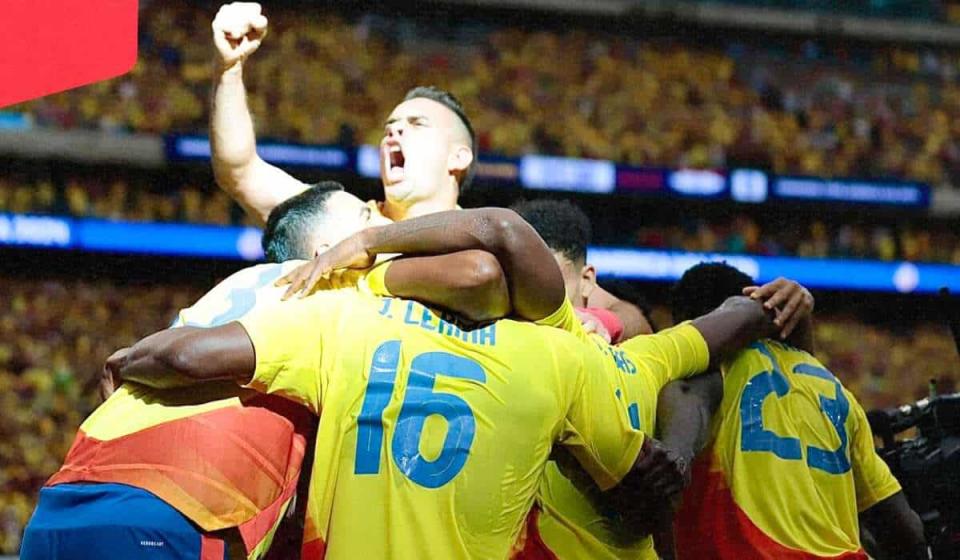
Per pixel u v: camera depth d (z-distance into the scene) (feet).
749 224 61.72
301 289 7.82
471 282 7.38
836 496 10.19
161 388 7.57
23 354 50.01
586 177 57.26
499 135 59.82
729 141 62.59
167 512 7.26
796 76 67.10
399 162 10.99
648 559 8.87
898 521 10.75
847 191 60.18
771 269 59.93
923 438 11.30
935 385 11.69
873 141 64.28
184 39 58.70
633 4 66.54
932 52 69.31
